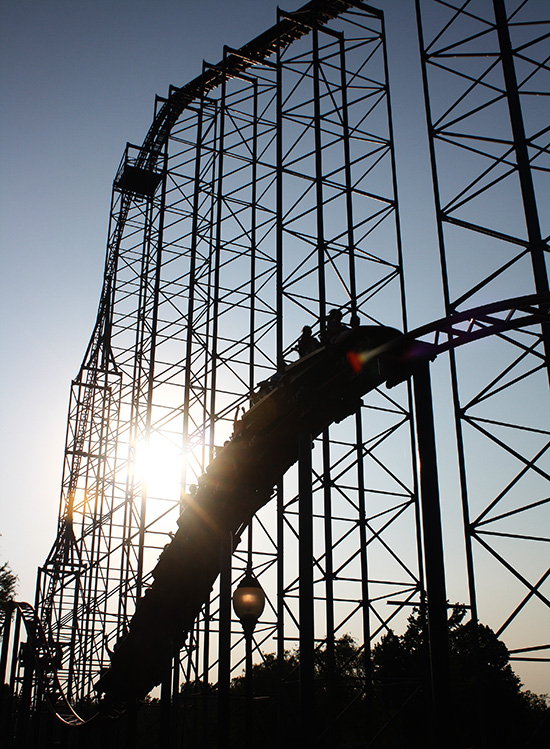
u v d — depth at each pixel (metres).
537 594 11.94
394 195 22.39
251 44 31.50
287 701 19.30
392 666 48.44
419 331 13.67
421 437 13.38
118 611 28.38
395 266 21.58
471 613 12.66
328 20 28.52
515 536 12.52
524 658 11.95
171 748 23.03
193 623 23.42
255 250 27.16
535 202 14.50
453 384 13.88
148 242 35.09
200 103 31.62
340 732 48.59
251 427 17.84
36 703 33.53
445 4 17.27
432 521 12.66
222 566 16.39
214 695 23.27
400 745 46.38
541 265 13.95
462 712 43.50
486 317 13.27
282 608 20.09
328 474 19.94
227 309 26.70
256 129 29.06
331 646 18.36
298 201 23.86
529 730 41.34
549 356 13.10
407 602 18.33
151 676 24.67
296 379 16.53
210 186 31.08
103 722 26.47
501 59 15.95
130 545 28.89
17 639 37.53
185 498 20.61
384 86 24.00
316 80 23.88
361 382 15.59
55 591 37.69
